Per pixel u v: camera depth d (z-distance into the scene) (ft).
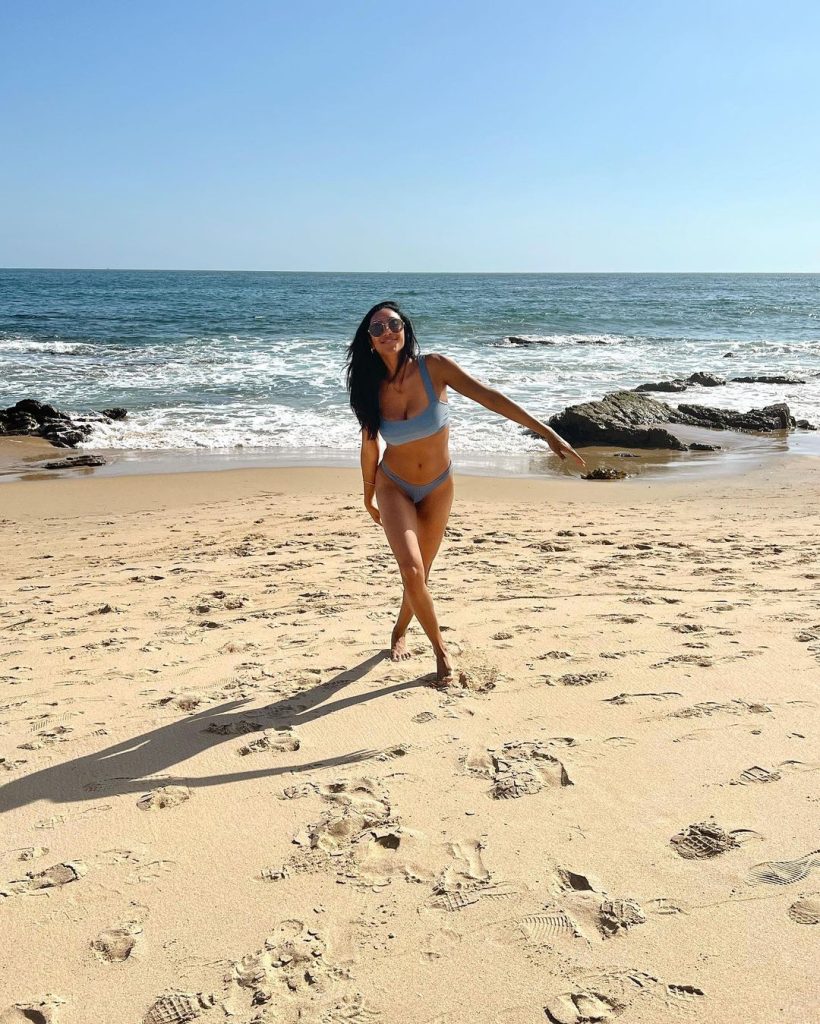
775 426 56.95
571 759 10.46
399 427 13.29
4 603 20.71
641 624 15.72
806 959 6.91
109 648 16.31
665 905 7.69
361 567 22.85
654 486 40.22
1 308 169.78
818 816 8.86
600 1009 6.57
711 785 9.63
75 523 33.06
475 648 14.78
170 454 49.11
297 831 9.28
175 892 8.33
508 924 7.60
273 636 16.49
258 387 70.44
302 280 548.31
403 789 10.03
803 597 17.49
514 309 174.29
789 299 245.86
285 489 39.29
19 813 9.93
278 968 7.24
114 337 110.63
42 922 7.96
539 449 50.52
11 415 55.93
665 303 212.43
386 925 7.70
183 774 10.72
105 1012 6.88
